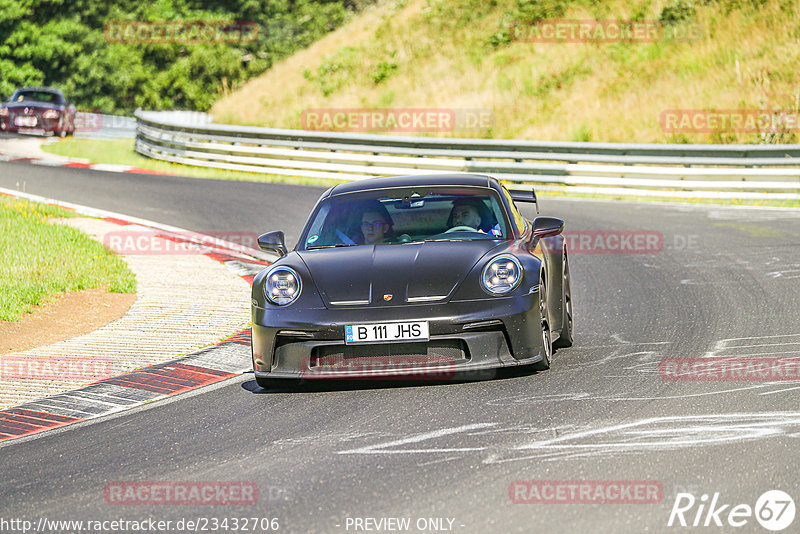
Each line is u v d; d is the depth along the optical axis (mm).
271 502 16375
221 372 27578
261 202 65562
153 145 94438
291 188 73125
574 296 37000
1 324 34250
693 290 36531
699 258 43875
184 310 35938
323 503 16141
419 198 28016
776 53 92812
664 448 18031
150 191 70812
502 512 15203
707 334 28984
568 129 90688
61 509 16812
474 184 28656
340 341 23328
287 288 24484
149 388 25969
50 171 82312
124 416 23391
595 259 45156
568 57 102750
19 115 112875
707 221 56219
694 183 69500
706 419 19859
